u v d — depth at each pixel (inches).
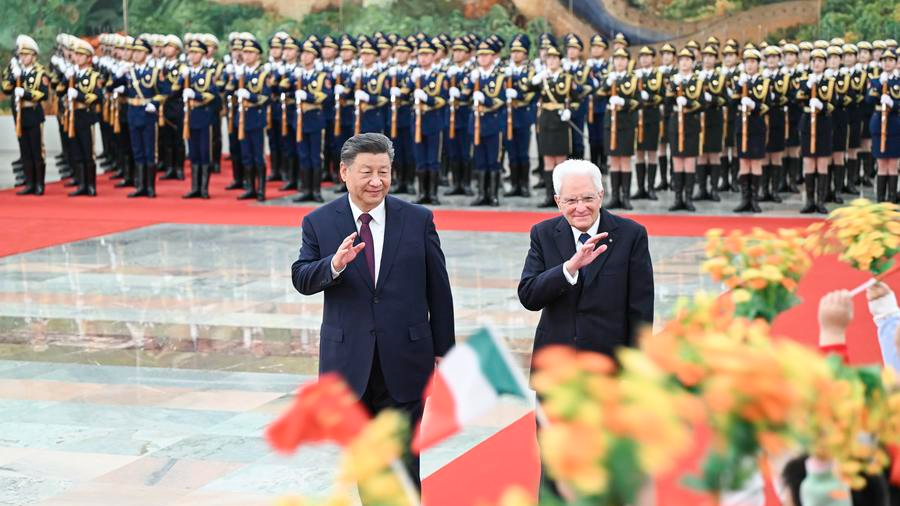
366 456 89.0
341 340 242.7
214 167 1066.7
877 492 146.7
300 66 896.3
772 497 243.0
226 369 412.2
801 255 159.2
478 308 500.1
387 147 245.9
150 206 860.6
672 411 81.2
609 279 235.9
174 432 341.1
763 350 90.4
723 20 1142.3
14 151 1022.4
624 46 867.4
